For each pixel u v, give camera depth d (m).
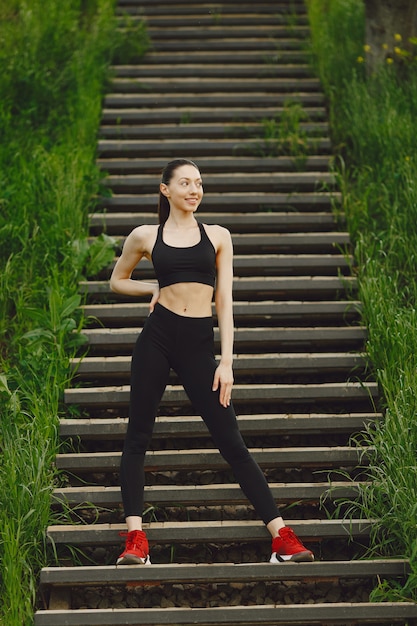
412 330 5.23
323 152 7.46
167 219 4.53
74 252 6.00
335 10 9.41
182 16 9.71
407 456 4.47
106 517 4.79
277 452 4.85
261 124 7.69
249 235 6.32
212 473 5.01
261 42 9.11
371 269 5.80
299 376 5.56
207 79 8.52
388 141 7.07
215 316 5.73
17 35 8.61
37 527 4.49
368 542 4.61
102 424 4.97
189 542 4.51
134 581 4.26
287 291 5.95
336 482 4.73
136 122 7.92
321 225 6.55
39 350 5.30
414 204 6.26
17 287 5.93
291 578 4.26
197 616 4.13
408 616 4.12
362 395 5.19
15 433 4.83
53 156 6.95
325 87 8.23
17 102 7.84
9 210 6.42
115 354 5.65
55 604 4.30
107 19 9.24
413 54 8.06
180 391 5.14
